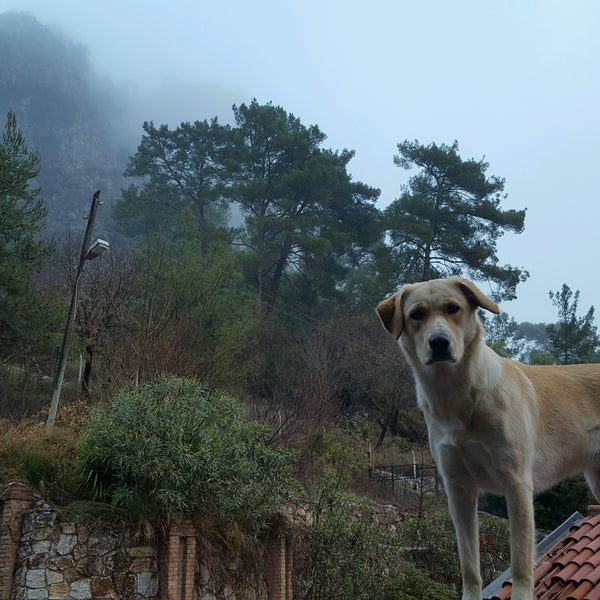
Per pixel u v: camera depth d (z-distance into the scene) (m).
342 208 57.84
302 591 17.42
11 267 25.92
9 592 14.52
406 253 52.91
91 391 25.72
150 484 15.94
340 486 23.62
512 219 52.16
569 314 50.03
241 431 17.34
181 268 31.50
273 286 52.69
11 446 17.48
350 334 46.41
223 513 16.17
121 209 62.12
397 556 19.20
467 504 5.52
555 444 5.65
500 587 6.77
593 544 6.69
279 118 59.50
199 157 61.47
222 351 27.84
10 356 27.69
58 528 15.01
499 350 44.03
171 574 15.15
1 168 26.77
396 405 41.06
